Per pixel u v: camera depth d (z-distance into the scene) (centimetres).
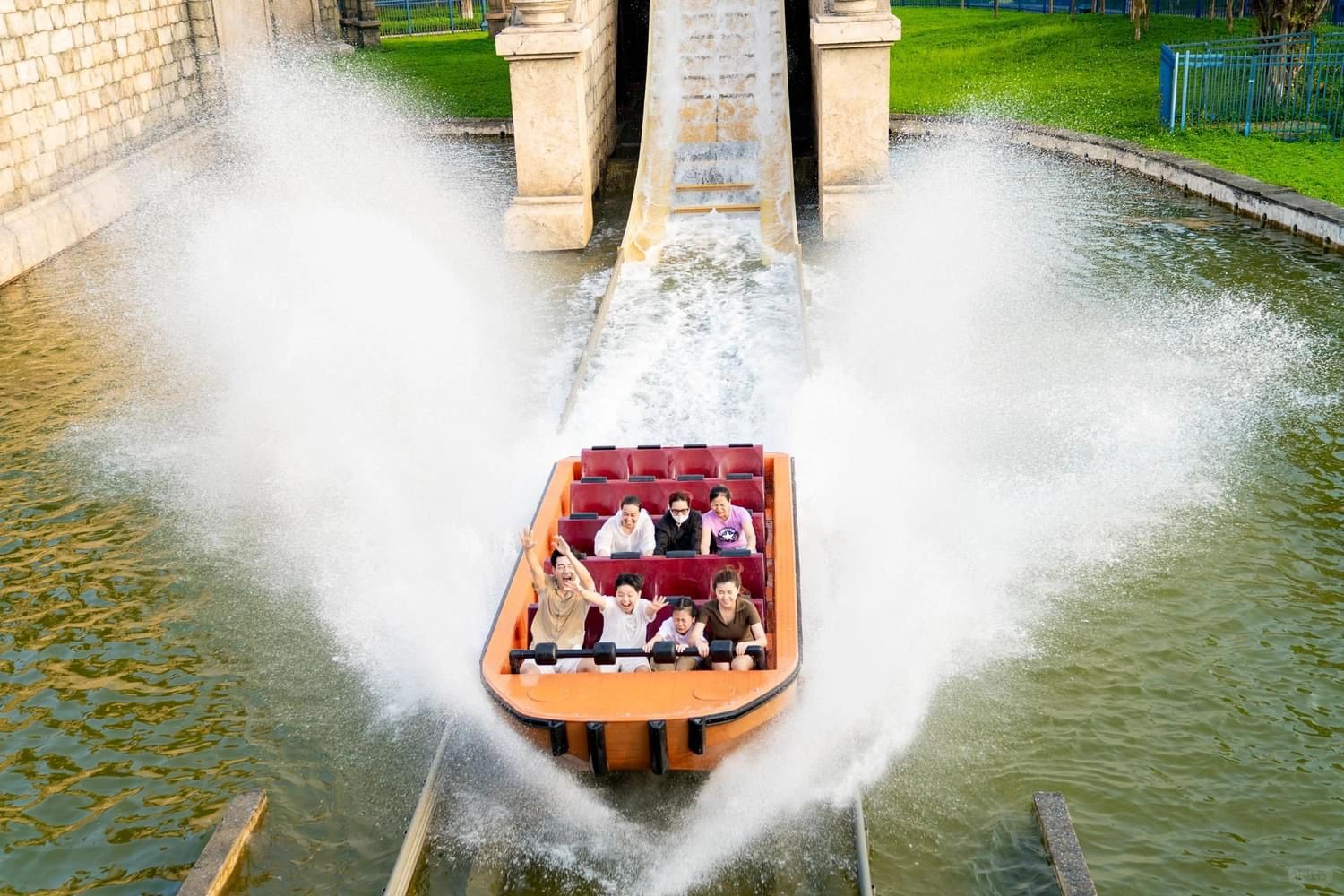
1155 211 1958
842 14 1845
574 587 809
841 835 730
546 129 1905
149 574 1060
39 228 1962
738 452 1016
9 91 1945
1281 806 744
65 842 758
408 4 4469
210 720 868
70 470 1260
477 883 702
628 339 1535
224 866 711
